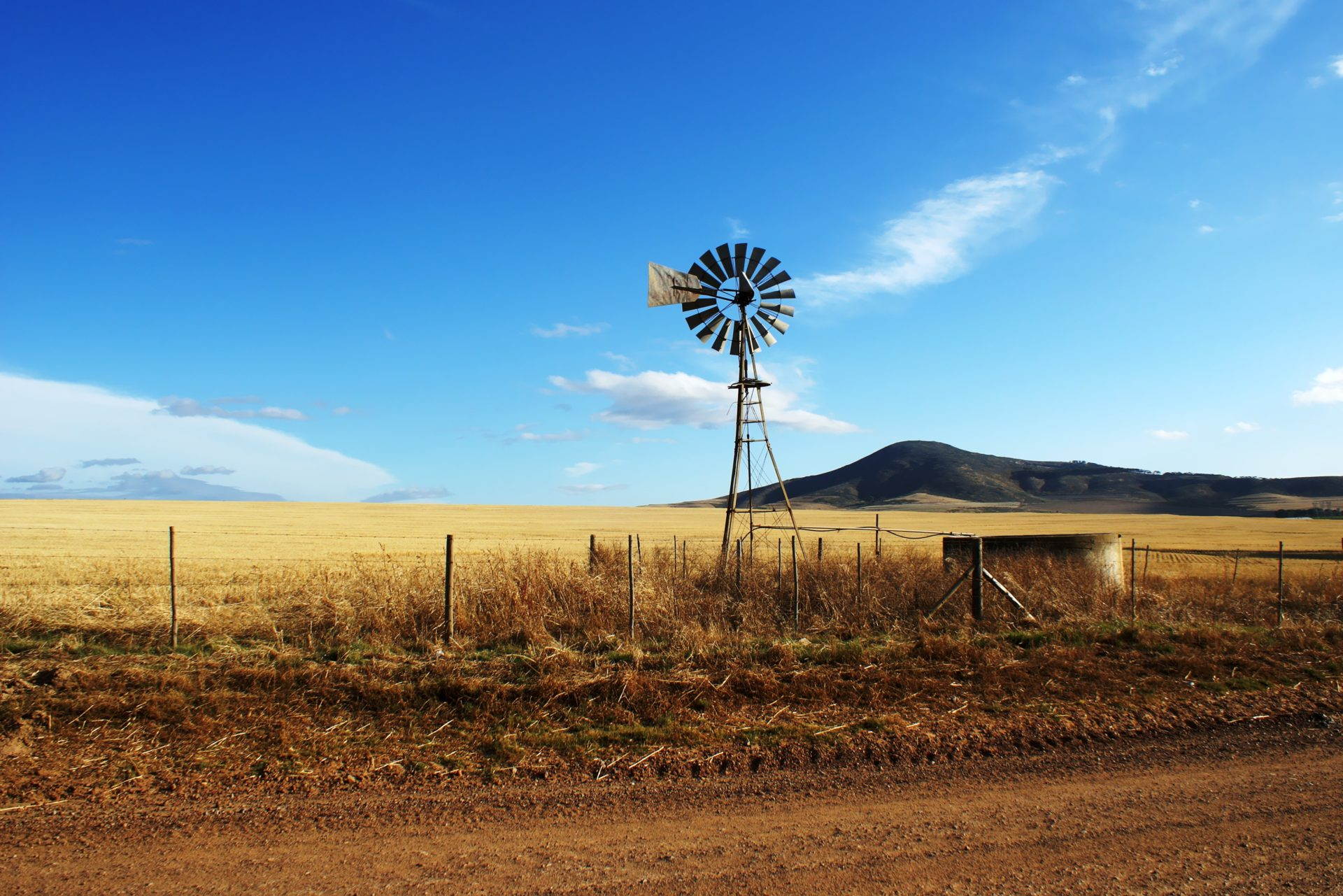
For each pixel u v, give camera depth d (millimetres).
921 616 13984
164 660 10188
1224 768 7395
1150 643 12211
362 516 89688
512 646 11531
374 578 13570
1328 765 7496
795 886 5059
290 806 6363
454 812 6281
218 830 5902
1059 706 9219
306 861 5391
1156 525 97562
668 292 21812
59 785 6711
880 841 5750
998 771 7320
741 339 22016
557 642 11555
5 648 10617
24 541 42438
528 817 6191
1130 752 7855
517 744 7797
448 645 11570
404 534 59406
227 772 7059
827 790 6832
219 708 8570
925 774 7227
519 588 13344
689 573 16844
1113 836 5855
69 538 45844
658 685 9477
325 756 7453
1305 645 12406
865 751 7762
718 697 9391
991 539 18219
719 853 5547
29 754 7391
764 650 11367
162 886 5031
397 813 6246
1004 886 5066
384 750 7629
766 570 16531
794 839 5789
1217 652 11828
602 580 13992
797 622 13625
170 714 8352
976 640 12422
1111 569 18250
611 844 5695
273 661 10266
